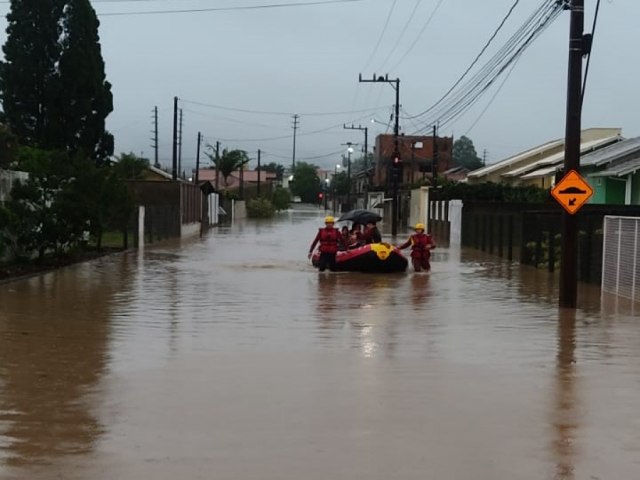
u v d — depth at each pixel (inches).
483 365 370.0
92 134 1375.5
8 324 477.4
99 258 1008.9
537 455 241.3
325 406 293.9
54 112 1342.3
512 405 298.8
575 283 577.6
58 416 278.7
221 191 3257.9
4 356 380.5
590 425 273.7
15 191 778.8
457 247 1375.5
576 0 570.6
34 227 812.0
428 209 1929.1
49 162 817.5
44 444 247.6
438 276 826.8
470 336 450.3
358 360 377.7
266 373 347.3
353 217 931.3
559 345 423.8
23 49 1333.7
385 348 409.7
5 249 780.6
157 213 1429.6
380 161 4018.2
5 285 690.2
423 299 624.7
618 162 1384.1
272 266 920.9
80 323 482.9
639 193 1342.3
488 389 323.0
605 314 545.0
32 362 366.9
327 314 534.0
